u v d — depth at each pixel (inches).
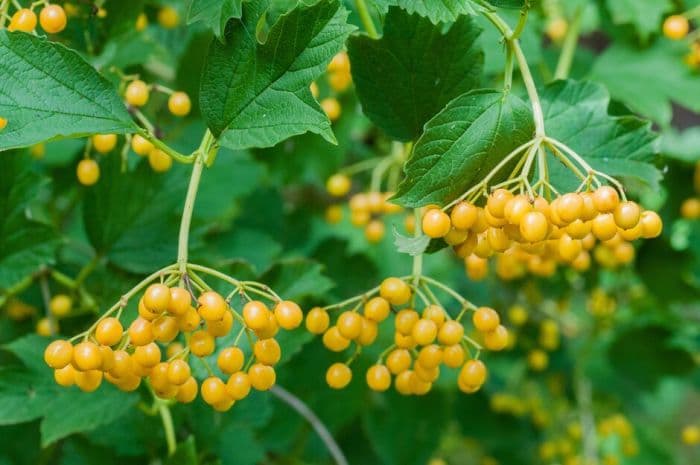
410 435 35.6
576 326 43.4
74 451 29.9
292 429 33.6
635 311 41.0
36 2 27.2
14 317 32.3
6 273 28.6
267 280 27.8
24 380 27.5
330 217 38.2
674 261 35.9
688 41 33.0
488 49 30.0
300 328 27.8
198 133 32.2
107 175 29.0
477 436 41.6
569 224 23.3
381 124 26.4
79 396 27.6
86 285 30.8
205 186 33.6
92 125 24.0
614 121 26.5
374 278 35.4
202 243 29.6
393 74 26.1
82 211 29.2
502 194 23.4
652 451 44.9
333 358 33.8
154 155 28.0
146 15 31.8
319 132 23.9
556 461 42.2
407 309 25.4
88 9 27.9
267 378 24.2
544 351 42.2
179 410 29.4
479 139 24.2
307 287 27.9
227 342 27.1
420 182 24.1
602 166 26.5
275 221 36.6
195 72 31.7
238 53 24.2
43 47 23.9
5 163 28.1
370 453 37.1
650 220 23.9
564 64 33.0
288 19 23.8
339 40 23.8
